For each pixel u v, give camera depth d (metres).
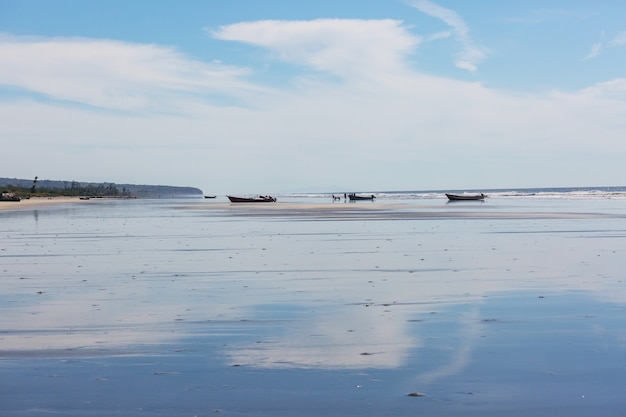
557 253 21.41
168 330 9.77
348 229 34.91
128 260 19.88
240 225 39.81
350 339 9.06
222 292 13.54
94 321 10.48
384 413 6.09
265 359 8.01
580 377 7.10
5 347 8.68
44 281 15.36
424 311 11.23
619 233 30.77
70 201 145.75
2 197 131.12
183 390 6.77
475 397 6.50
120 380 7.13
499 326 9.85
